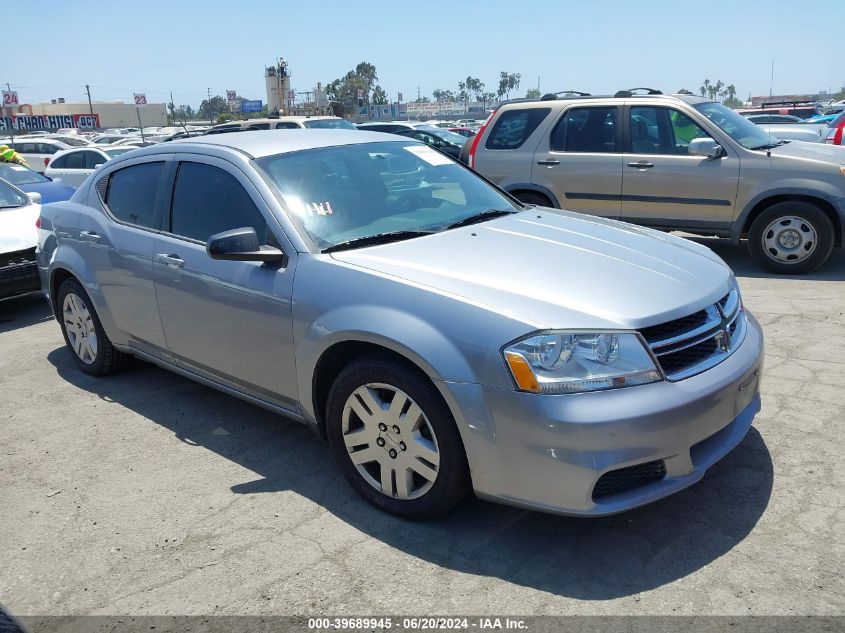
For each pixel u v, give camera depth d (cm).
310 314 335
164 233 427
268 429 432
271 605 277
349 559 302
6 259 680
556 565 291
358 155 425
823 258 713
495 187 470
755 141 754
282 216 364
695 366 298
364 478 337
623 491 283
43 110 9512
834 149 738
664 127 768
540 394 273
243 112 7725
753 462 359
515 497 285
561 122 817
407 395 307
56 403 486
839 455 362
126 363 528
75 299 515
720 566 284
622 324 281
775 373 468
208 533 327
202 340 404
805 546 293
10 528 339
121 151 1672
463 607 270
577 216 433
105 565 308
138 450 412
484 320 286
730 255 830
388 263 329
